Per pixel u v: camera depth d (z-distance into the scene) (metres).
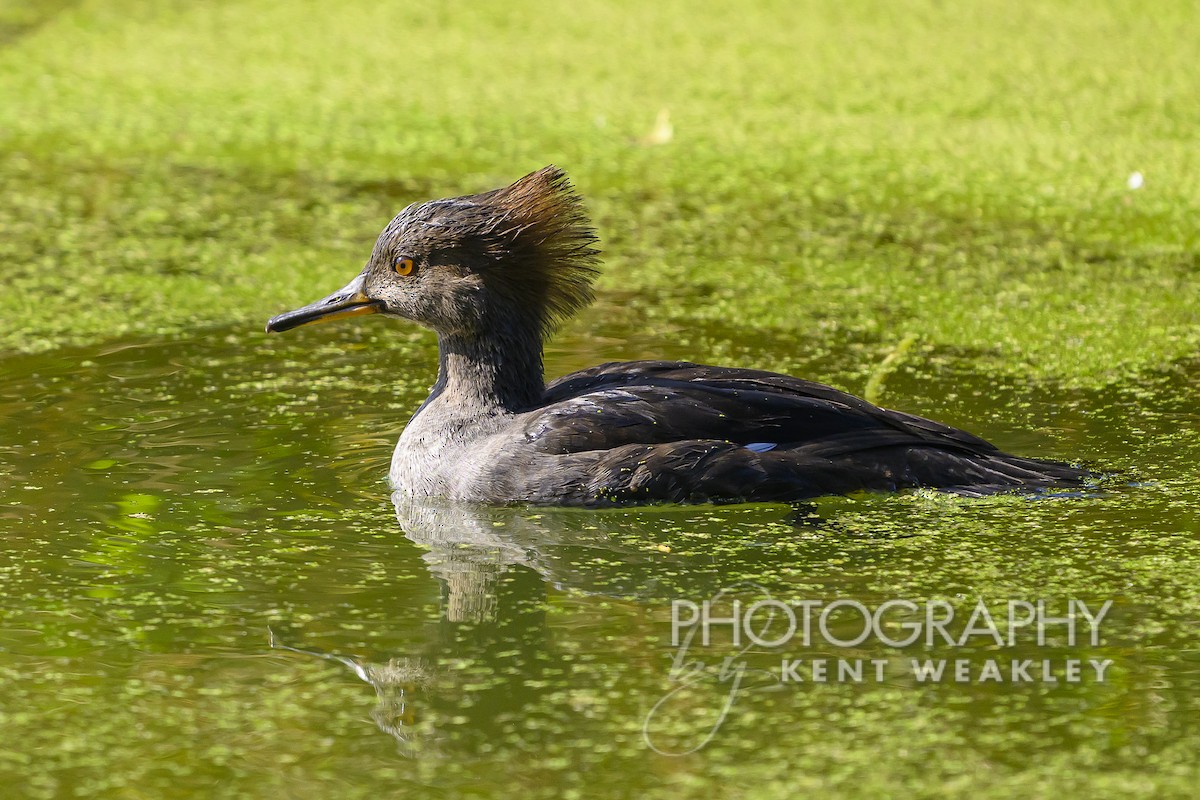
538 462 11.73
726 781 8.02
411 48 28.72
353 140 23.47
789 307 16.70
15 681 9.11
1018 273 17.62
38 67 27.84
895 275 17.70
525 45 28.66
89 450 12.85
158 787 8.05
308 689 9.02
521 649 9.47
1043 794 7.82
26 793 8.00
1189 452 12.45
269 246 19.12
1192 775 7.95
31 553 10.86
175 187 21.56
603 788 7.98
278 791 8.00
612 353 15.39
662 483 11.54
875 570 10.42
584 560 10.80
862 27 29.11
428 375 14.86
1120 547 10.64
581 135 23.42
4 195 21.19
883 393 14.01
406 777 8.12
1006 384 14.22
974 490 11.64
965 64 26.44
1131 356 14.88
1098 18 29.19
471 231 12.45
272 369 15.02
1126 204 19.86
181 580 10.47
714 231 19.45
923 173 21.36
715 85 25.78
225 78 26.98
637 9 31.22
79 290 17.56
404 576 10.57
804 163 21.95
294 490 12.12
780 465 11.55
